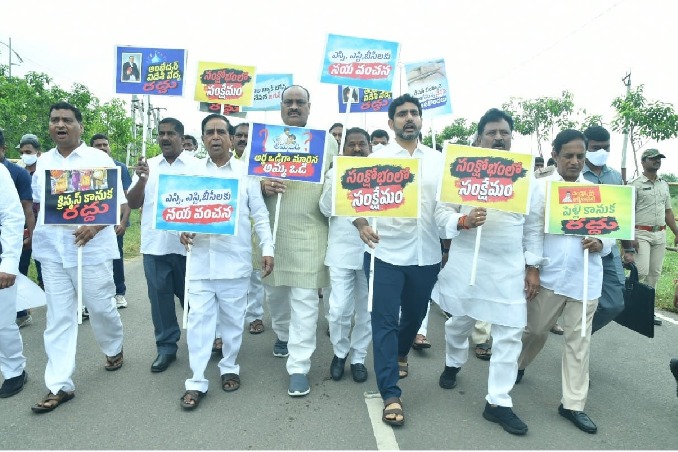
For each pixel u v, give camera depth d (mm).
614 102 12938
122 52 4512
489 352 4461
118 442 2941
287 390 3736
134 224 14250
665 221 5957
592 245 3162
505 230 3188
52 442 2936
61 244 3471
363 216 3342
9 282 3244
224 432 3074
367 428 3139
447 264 3486
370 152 4668
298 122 3920
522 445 2945
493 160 3180
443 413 3361
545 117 16391
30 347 4598
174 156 4395
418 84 5883
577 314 3242
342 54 4598
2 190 3221
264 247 3650
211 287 3586
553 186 3244
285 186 3844
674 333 5250
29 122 14508
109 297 3814
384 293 3379
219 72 5090
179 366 4211
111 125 16844
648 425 3221
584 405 3385
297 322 3768
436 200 3420
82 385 3775
